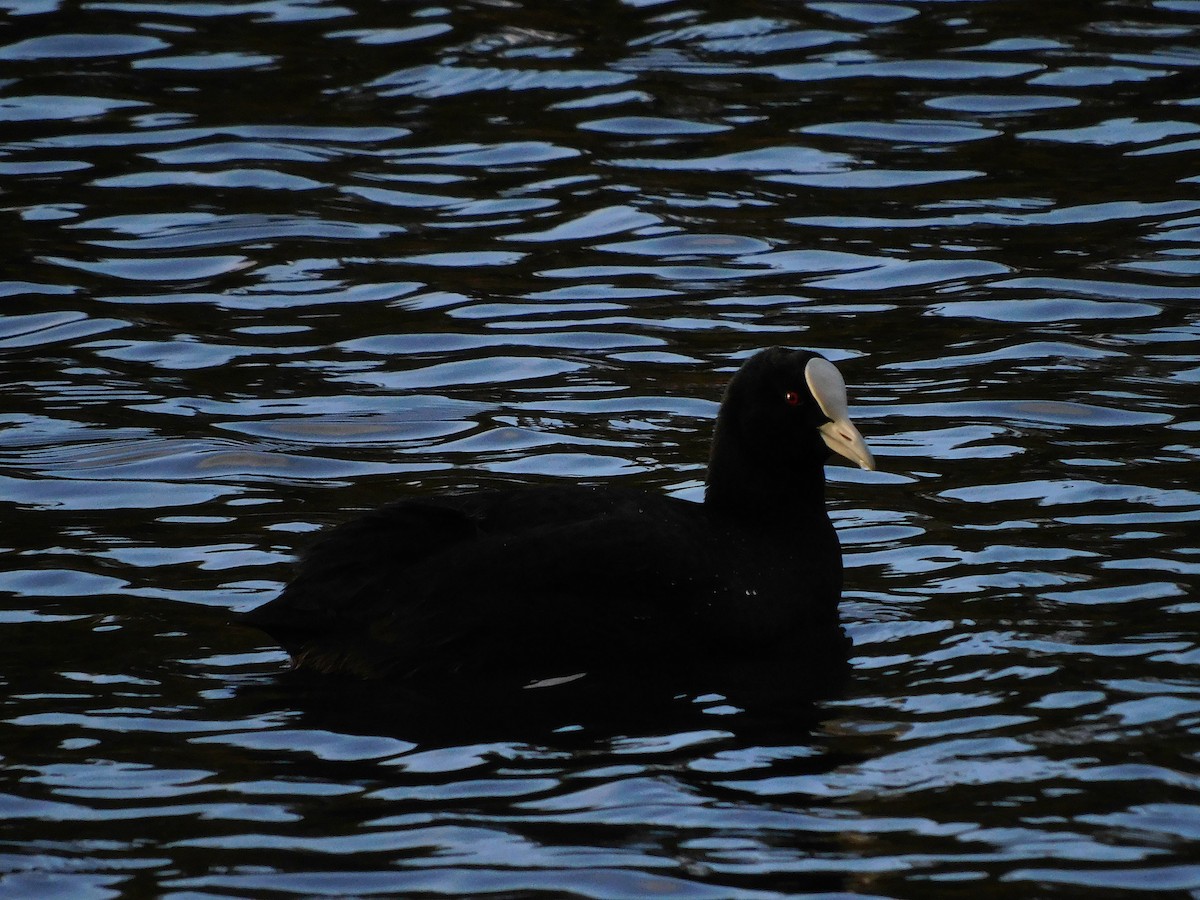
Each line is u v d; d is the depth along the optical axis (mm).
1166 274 18047
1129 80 23047
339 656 10602
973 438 14531
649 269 18609
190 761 9492
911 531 12789
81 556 12430
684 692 10406
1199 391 15289
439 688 10477
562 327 17250
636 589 10906
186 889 8180
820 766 9344
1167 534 12406
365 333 17156
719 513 11703
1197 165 20656
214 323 17391
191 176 20875
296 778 9289
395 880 8242
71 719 9977
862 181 20625
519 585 10758
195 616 11445
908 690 10289
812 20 25406
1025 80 23156
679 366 16328
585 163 21219
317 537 12117
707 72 23688
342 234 19500
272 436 14875
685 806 8914
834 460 14289
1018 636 10906
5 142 21641
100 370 16266
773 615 11141
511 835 8648
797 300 17781
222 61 24219
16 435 14797
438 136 22047
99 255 18906
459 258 18938
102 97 22984
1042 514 12922
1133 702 9914
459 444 14688
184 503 13477
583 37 24984
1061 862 8281
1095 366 15961
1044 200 19969
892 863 8312
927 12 25641
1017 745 9469
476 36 25094
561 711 10148
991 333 16812
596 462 14234
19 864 8406
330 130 22188
